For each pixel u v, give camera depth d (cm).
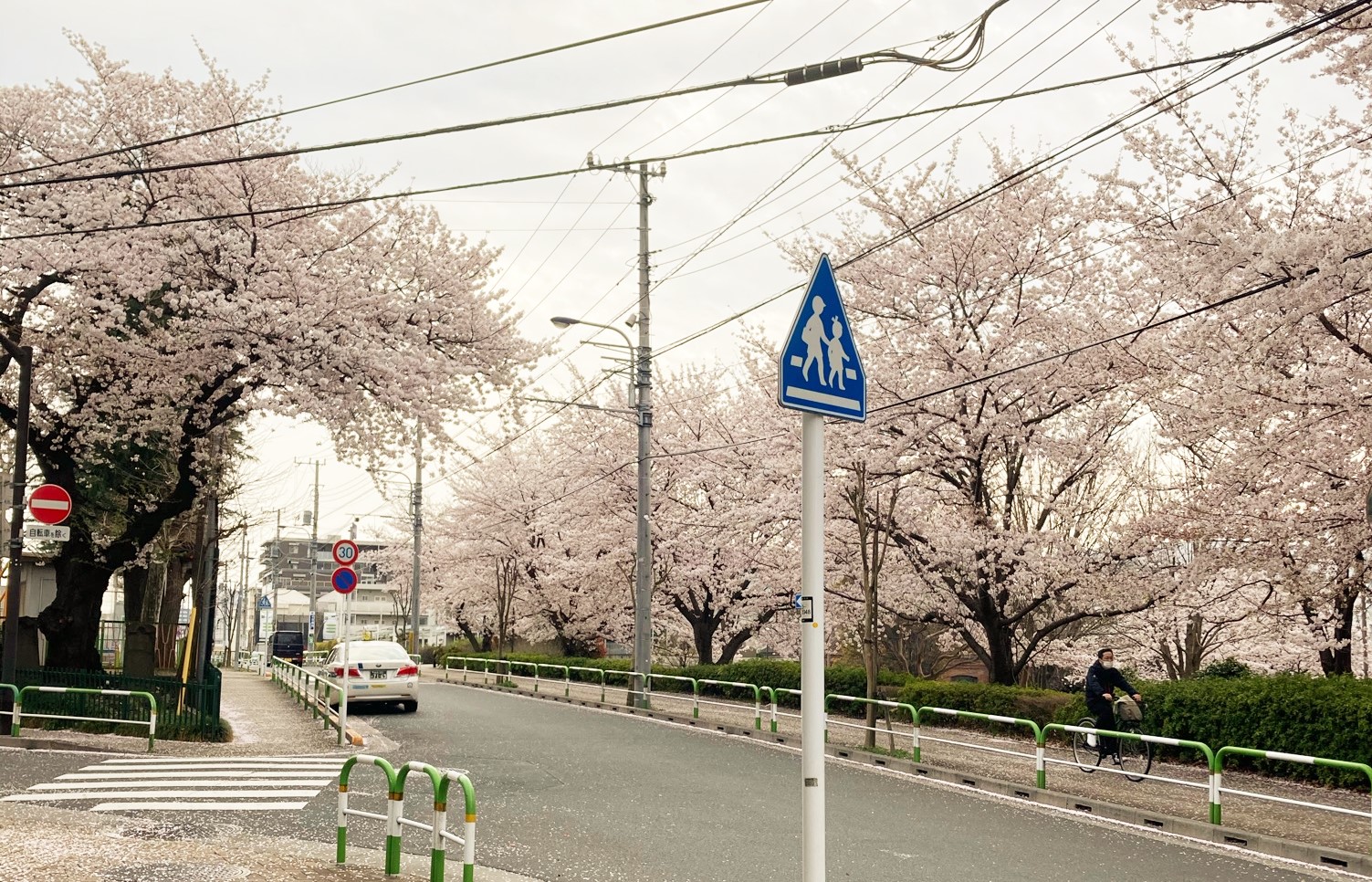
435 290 1989
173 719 1633
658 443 3231
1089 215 1902
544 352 2106
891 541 2127
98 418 1919
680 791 1214
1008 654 2056
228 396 1877
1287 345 1467
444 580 4859
